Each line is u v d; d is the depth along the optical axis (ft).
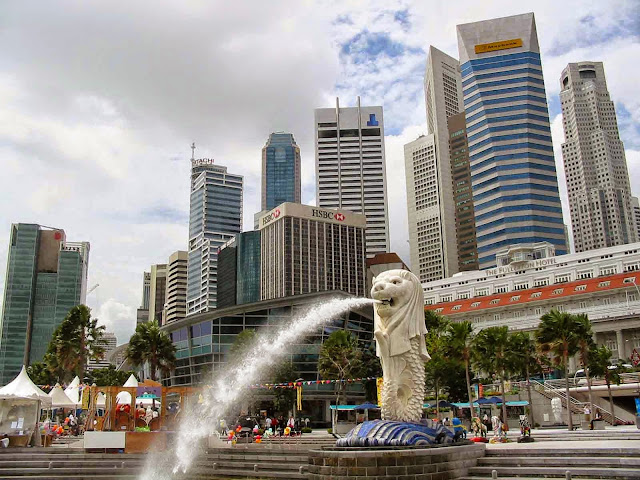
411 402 73.77
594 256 385.09
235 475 87.97
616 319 328.49
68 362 195.93
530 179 575.38
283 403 203.72
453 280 451.53
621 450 65.98
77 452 101.71
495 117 607.78
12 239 651.25
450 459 65.98
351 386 252.62
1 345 617.62
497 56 630.33
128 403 135.23
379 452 62.95
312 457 66.95
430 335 216.74
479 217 594.24
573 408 195.72
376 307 76.38
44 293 648.38
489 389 234.79
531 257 427.74
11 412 118.62
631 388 200.34
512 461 69.10
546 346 162.09
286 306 247.09
